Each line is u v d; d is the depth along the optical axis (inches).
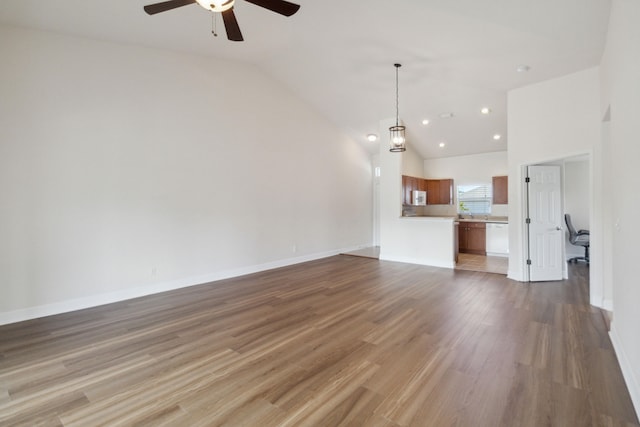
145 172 168.9
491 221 293.1
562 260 198.1
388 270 229.3
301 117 261.0
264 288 182.2
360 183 333.1
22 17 125.4
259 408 75.7
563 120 164.7
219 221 203.2
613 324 111.0
